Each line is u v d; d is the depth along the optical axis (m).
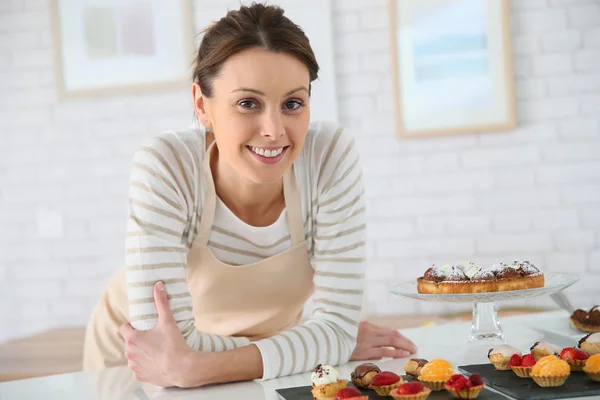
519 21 3.76
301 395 1.15
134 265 1.41
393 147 3.87
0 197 4.13
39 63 4.07
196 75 1.43
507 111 3.74
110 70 4.02
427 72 3.80
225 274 1.57
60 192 4.09
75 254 4.09
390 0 3.80
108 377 1.48
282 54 1.32
